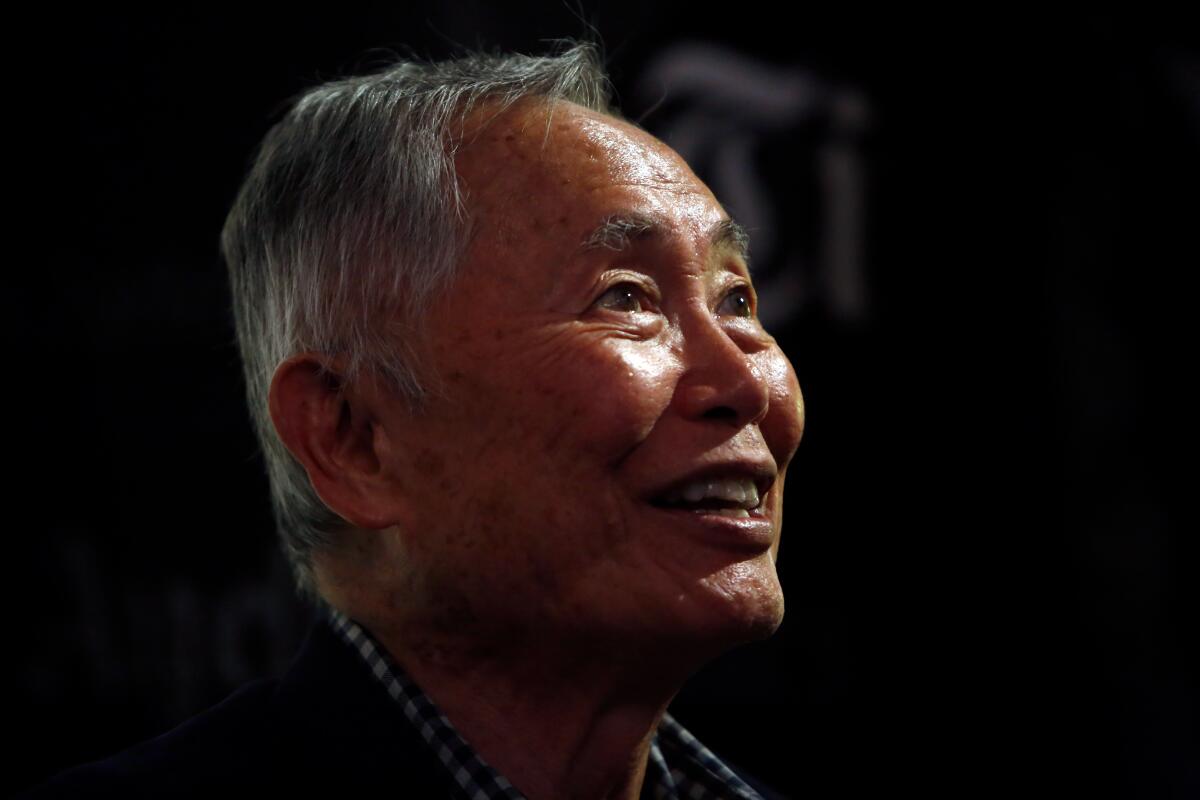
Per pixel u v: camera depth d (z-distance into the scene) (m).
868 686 4.91
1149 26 5.16
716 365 2.00
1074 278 5.10
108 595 4.27
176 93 4.47
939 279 4.97
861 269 4.89
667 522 1.96
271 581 4.42
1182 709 4.95
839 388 4.95
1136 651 5.04
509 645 2.03
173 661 4.31
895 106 4.95
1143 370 5.12
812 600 4.95
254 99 4.54
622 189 2.05
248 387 2.35
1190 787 4.88
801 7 4.92
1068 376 5.05
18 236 4.30
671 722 2.38
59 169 4.36
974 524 5.01
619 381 1.93
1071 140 5.08
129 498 4.34
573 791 2.08
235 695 2.20
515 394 1.96
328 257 2.10
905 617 4.95
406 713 2.02
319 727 2.01
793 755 4.81
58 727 4.18
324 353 2.09
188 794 1.92
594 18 4.86
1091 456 5.07
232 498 4.42
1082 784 4.92
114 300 4.38
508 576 1.98
